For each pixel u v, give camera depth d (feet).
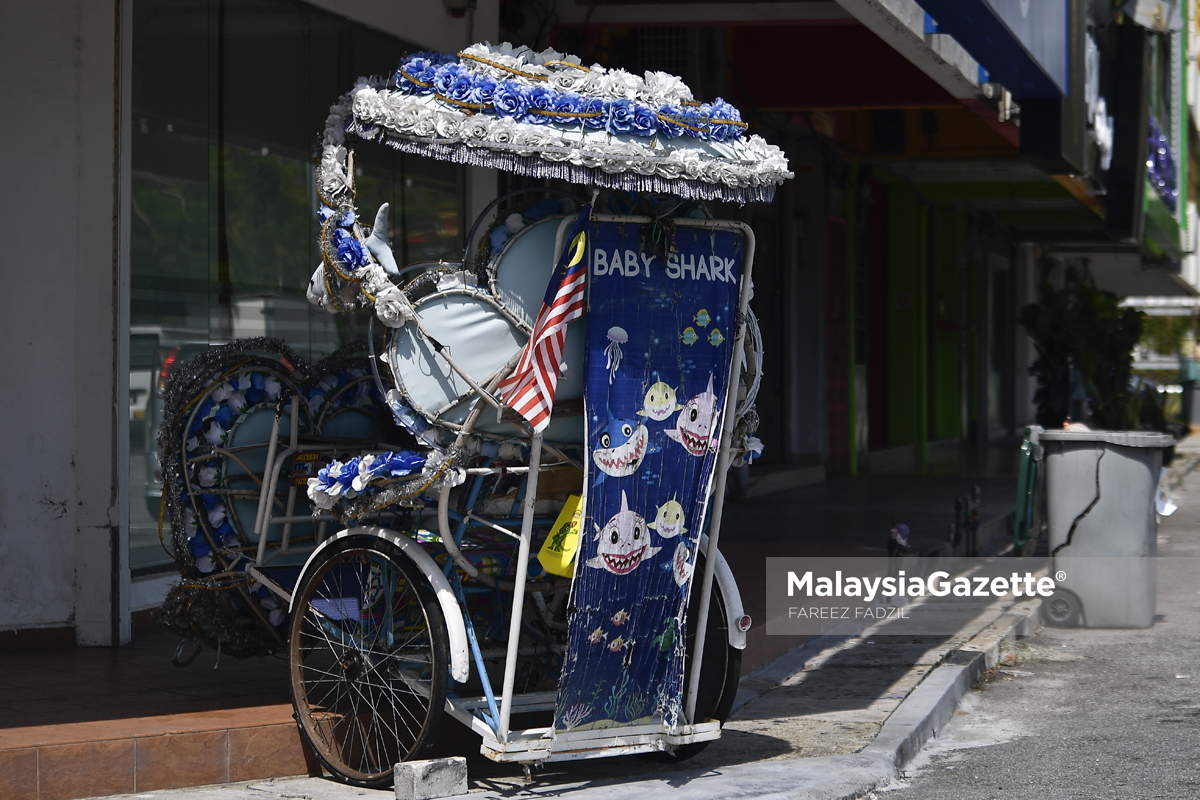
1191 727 25.55
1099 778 21.99
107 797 18.86
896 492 63.98
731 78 54.54
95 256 26.96
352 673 20.31
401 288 19.54
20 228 26.63
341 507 19.86
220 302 31.78
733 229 19.89
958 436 103.04
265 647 22.75
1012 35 33.71
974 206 99.14
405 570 19.20
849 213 73.97
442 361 18.61
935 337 99.81
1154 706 27.43
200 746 19.63
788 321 68.74
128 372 27.45
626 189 18.37
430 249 38.50
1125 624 36.09
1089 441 36.14
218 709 21.17
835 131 68.49
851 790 20.72
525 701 20.02
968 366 106.22
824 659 30.63
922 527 49.90
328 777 20.39
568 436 19.44
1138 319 81.10
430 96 18.49
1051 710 27.30
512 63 19.03
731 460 21.09
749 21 43.96
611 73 19.30
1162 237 83.15
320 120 35.06
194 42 30.94
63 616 26.99
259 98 32.99
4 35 26.53
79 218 27.04
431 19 38.09
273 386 23.26
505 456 19.40
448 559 19.79
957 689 28.22
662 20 44.62
